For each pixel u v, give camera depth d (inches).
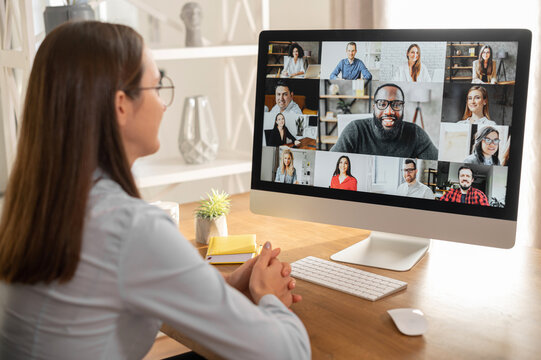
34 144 31.2
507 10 74.8
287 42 55.3
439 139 49.8
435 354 36.9
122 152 32.8
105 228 30.3
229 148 103.3
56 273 29.9
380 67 51.4
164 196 108.2
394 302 44.9
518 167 47.3
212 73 111.1
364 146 52.7
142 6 87.6
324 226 64.6
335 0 89.1
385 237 58.4
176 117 108.7
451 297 45.6
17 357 32.6
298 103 55.3
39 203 30.7
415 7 84.5
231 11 108.2
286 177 56.6
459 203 49.5
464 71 48.4
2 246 32.0
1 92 77.4
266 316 33.3
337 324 41.4
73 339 31.0
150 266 30.1
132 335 33.1
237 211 72.2
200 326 30.8
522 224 73.4
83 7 75.9
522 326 40.7
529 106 69.9
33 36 70.0
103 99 31.4
